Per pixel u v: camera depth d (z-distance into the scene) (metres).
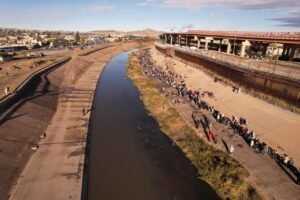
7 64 80.94
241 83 54.50
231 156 31.48
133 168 31.59
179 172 30.62
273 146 33.44
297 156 30.55
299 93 39.38
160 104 52.69
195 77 72.44
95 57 125.19
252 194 25.12
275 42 62.28
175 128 41.81
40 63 87.62
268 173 27.91
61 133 38.59
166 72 86.06
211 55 79.75
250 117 42.41
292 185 25.95
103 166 31.89
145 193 27.14
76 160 31.64
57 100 53.88
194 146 35.38
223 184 27.23
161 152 35.34
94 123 44.88
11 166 28.23
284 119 38.06
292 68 52.06
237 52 89.62
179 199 26.22
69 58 104.94
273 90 45.19
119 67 104.94
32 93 51.69
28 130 36.78
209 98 54.47
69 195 25.38
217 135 37.16
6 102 42.16
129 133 41.25
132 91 65.88
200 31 106.06
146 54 145.00
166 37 167.25
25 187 25.95
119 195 26.75
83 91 63.38
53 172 28.83
